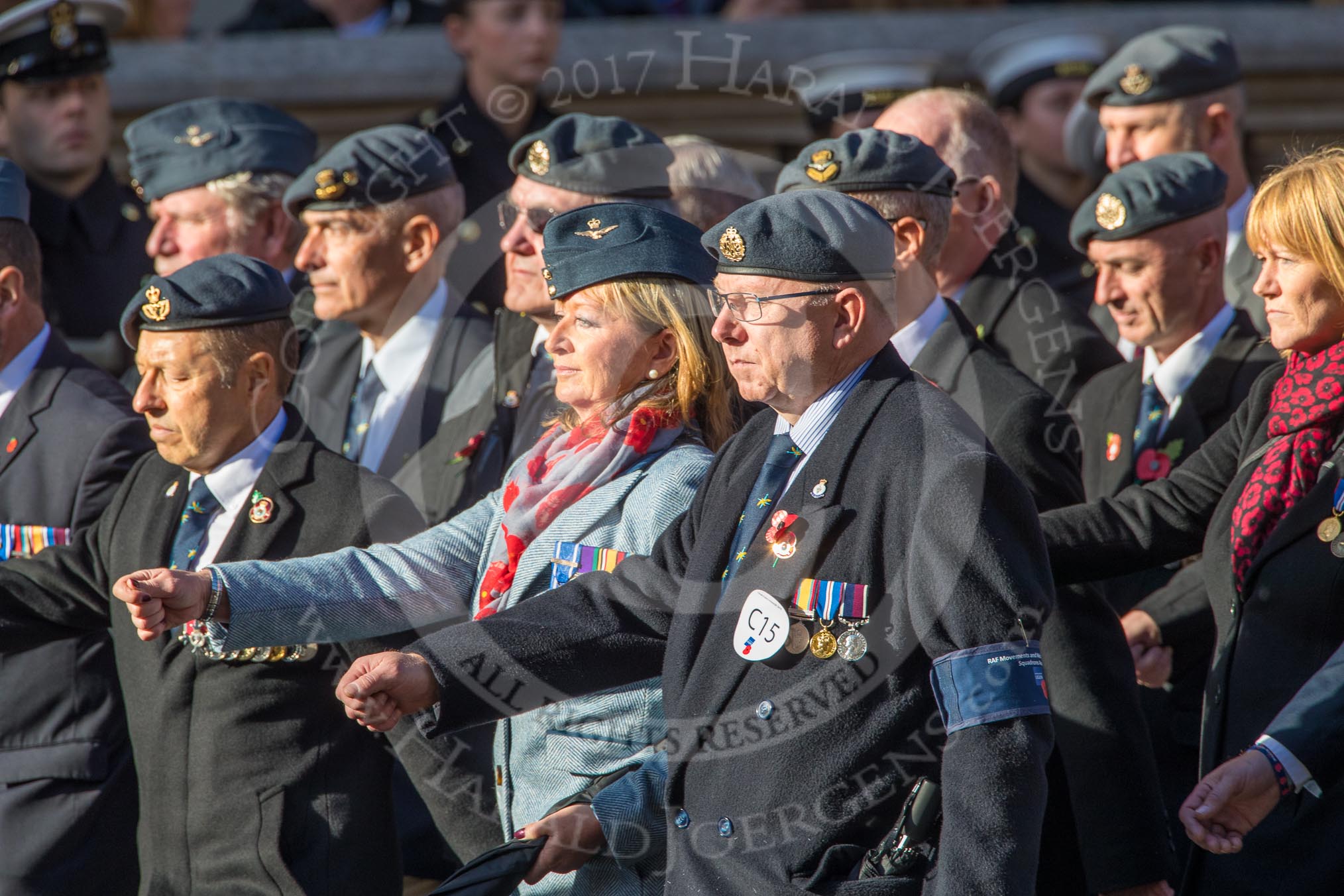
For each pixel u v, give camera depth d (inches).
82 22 846.5
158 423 520.1
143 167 729.6
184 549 518.3
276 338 524.4
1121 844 490.6
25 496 597.0
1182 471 498.3
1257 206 466.9
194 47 1052.5
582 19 1068.5
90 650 592.7
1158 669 545.0
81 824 584.7
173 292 511.2
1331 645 440.1
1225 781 401.4
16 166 639.1
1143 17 1059.3
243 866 487.8
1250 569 456.4
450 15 862.5
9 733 586.2
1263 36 1053.2
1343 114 1051.3
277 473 518.6
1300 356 471.2
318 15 1146.0
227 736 496.7
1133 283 604.7
